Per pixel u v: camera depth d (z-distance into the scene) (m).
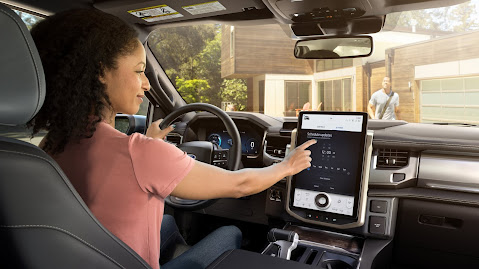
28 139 0.91
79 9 0.92
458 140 1.90
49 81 0.85
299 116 2.04
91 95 0.88
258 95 16.59
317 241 1.96
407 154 2.00
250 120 2.55
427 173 1.95
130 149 0.88
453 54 10.54
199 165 0.95
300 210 1.98
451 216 1.91
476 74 9.91
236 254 1.04
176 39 16.92
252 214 2.52
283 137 2.44
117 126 2.96
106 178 0.88
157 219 0.96
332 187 1.91
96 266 0.79
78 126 0.87
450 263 1.98
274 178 1.10
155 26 2.71
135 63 0.95
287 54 16.00
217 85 18.08
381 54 12.83
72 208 0.73
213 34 17.95
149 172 0.88
